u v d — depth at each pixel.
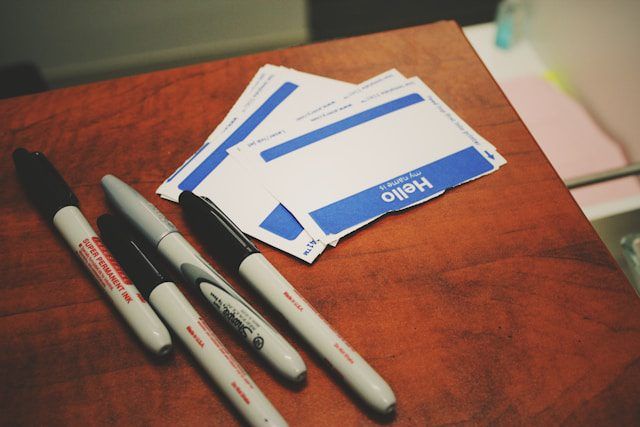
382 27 1.25
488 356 0.41
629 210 0.89
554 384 0.39
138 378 0.41
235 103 0.58
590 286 0.44
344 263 0.46
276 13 1.19
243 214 0.49
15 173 0.54
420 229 0.48
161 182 0.52
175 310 0.41
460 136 0.54
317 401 0.39
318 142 0.53
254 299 0.44
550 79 1.07
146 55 1.20
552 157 0.94
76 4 1.10
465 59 0.61
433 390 0.39
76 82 1.21
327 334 0.39
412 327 0.42
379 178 0.51
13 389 0.41
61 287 0.46
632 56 0.83
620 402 0.38
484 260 0.45
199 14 1.15
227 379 0.38
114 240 0.45
